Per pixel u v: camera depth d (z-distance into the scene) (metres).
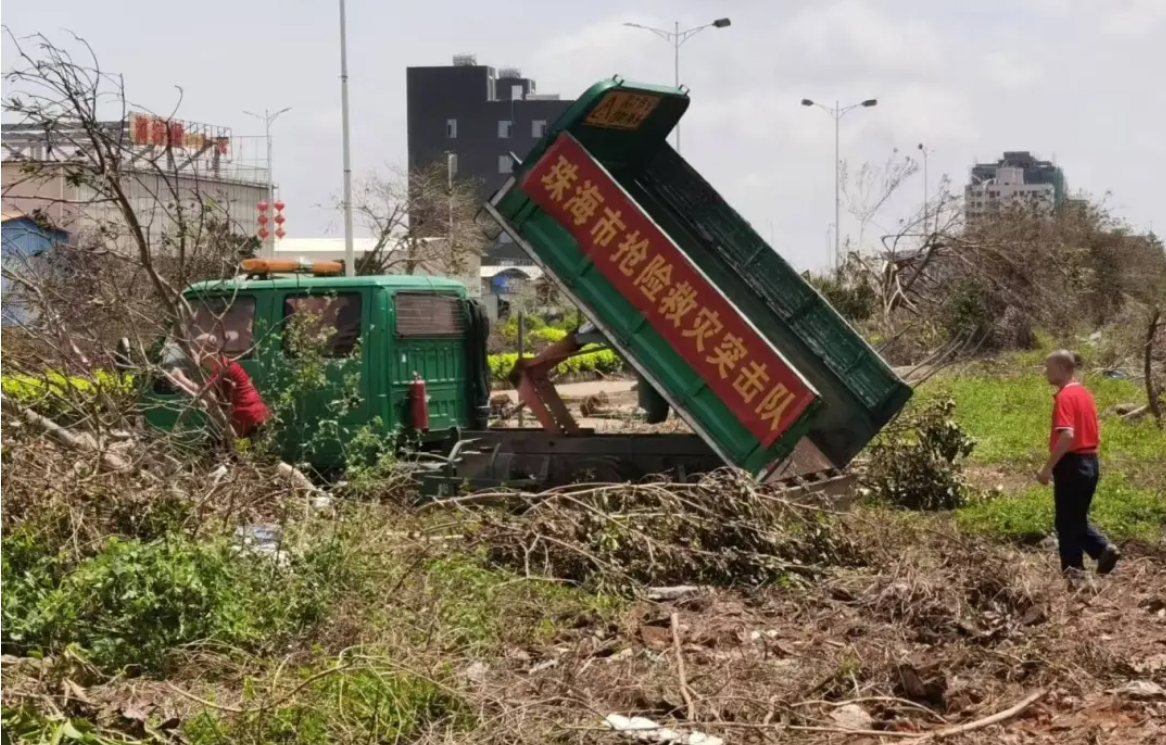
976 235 33.59
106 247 12.95
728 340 11.51
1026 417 22.47
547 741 6.24
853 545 10.31
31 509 8.54
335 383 13.05
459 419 14.21
